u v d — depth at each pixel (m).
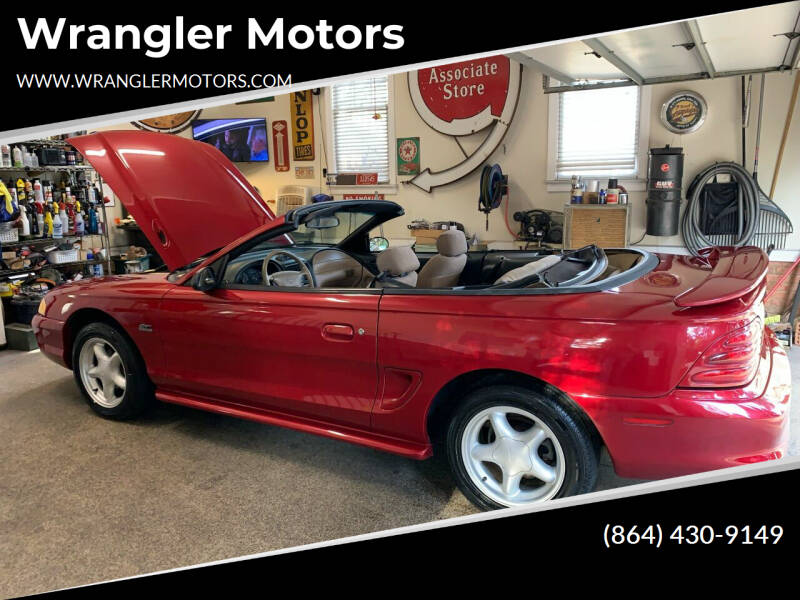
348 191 7.18
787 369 2.25
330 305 2.54
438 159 6.60
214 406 2.99
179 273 3.30
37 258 6.21
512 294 2.26
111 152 3.57
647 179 5.61
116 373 3.36
